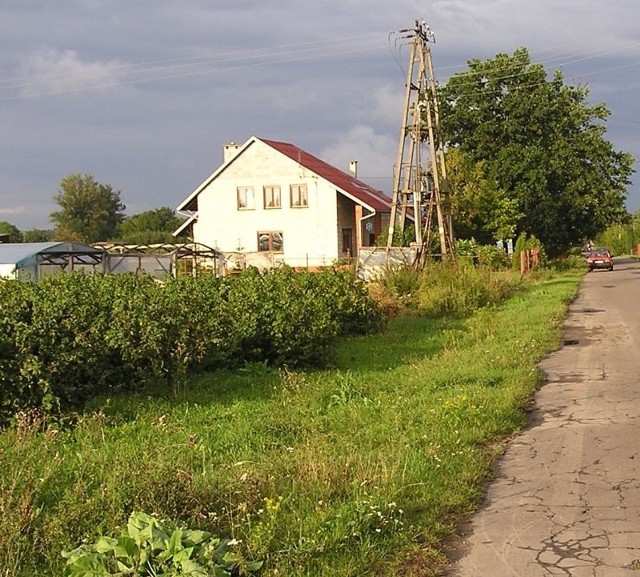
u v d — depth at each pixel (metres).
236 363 13.16
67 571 4.90
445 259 31.36
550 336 17.28
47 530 5.48
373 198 48.44
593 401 10.60
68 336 10.30
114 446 8.20
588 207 51.78
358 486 6.58
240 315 13.31
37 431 8.94
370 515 5.82
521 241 46.78
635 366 13.35
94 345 10.50
